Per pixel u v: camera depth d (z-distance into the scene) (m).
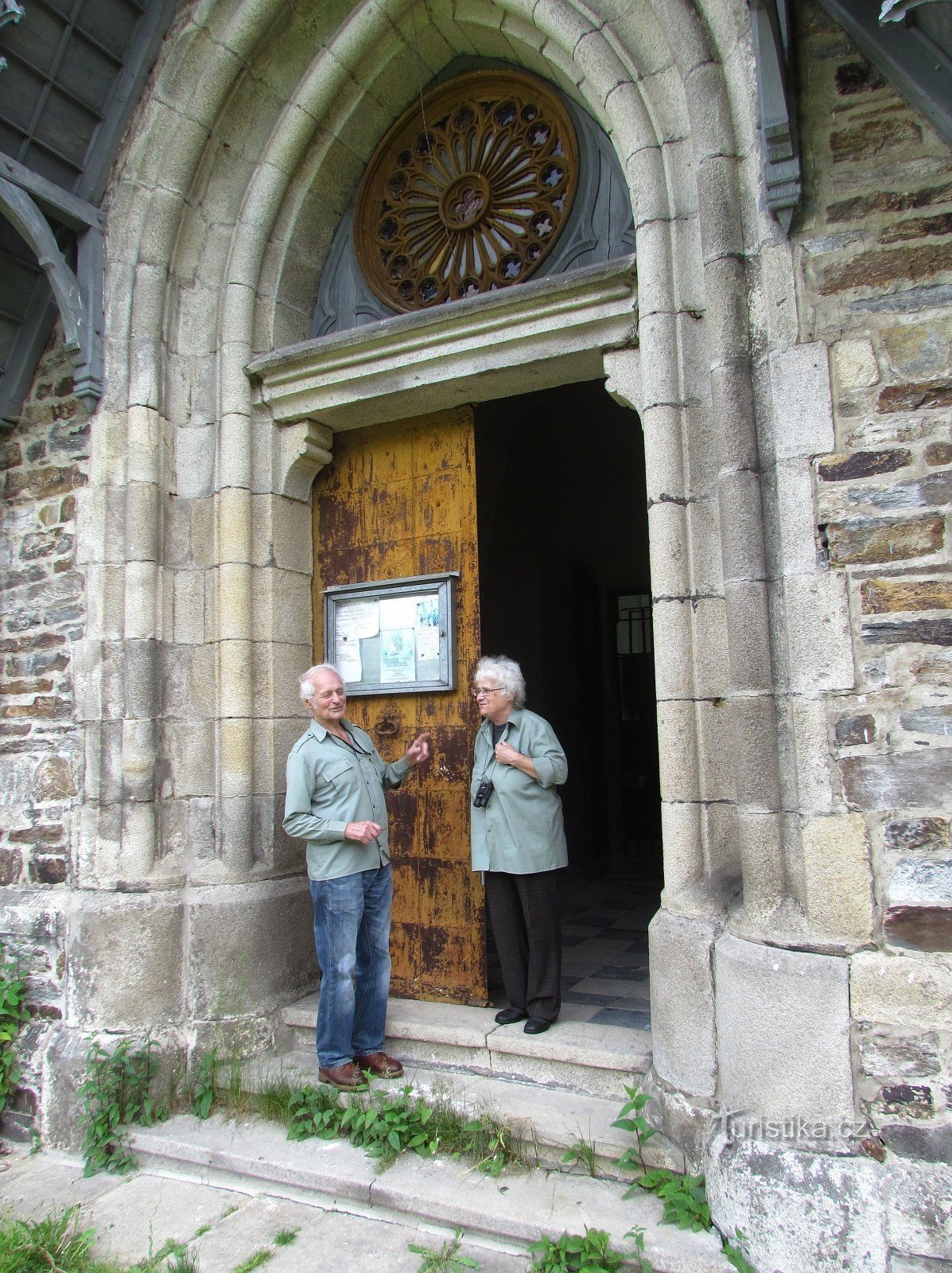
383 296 3.93
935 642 2.26
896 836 2.24
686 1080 2.51
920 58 2.30
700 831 2.71
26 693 3.94
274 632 3.82
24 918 3.68
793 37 2.54
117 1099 3.21
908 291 2.38
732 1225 2.22
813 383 2.45
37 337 4.10
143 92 3.89
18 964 3.65
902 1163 2.11
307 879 3.82
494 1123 2.76
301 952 3.73
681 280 2.86
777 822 2.41
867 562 2.35
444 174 3.89
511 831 3.18
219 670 3.73
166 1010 3.43
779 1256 2.12
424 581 3.76
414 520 3.85
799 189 2.46
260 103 3.87
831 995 2.21
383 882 3.24
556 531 7.36
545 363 3.31
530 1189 2.55
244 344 3.85
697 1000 2.50
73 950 3.45
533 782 3.21
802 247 2.50
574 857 6.80
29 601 4.00
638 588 7.88
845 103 2.48
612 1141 2.60
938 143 2.38
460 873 3.61
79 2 3.53
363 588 3.89
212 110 3.79
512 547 7.19
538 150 3.64
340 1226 2.56
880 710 2.29
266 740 3.76
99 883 3.53
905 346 2.37
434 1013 3.43
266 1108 3.12
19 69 3.48
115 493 3.76
